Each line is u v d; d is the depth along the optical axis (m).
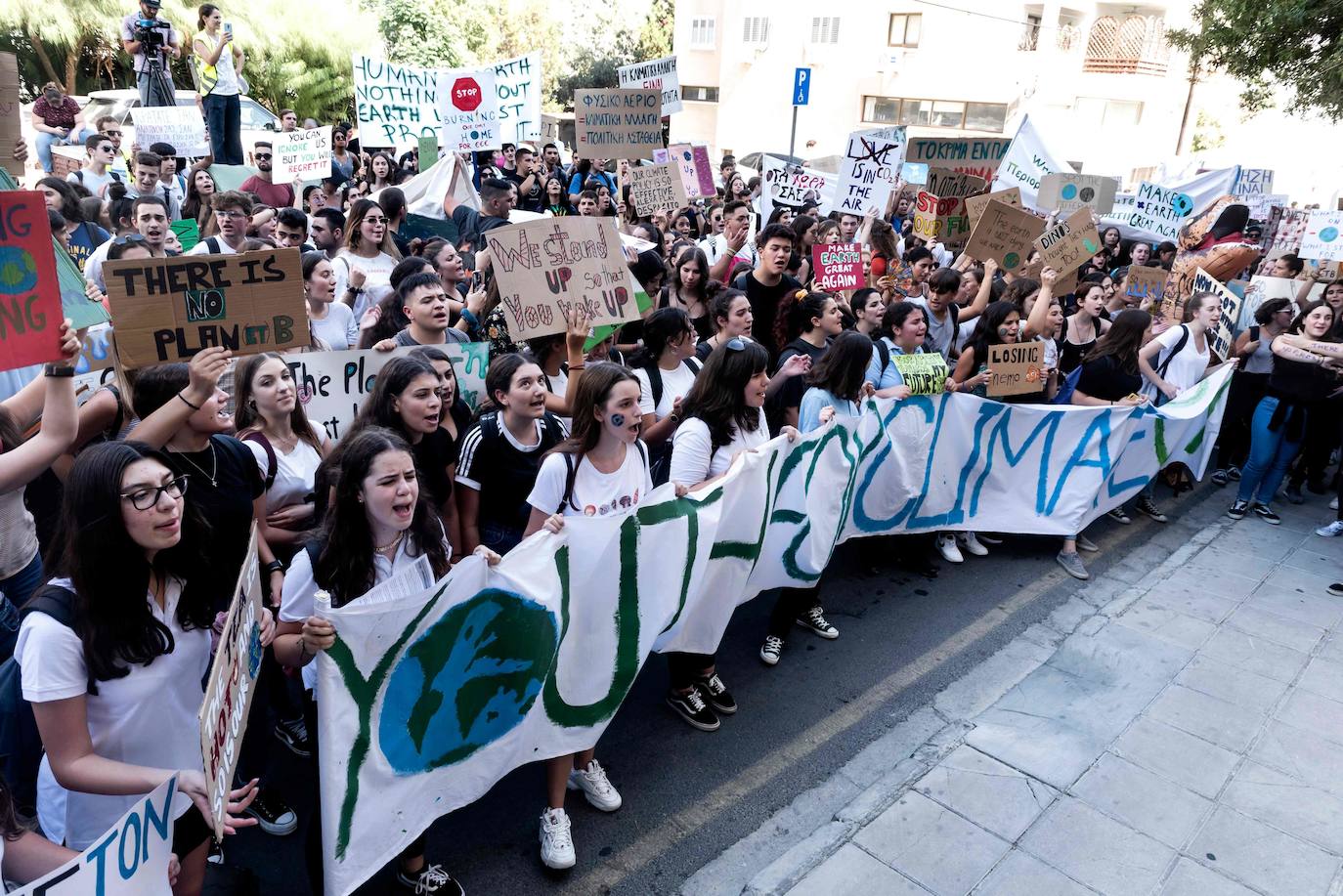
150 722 2.36
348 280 6.04
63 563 2.24
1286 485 8.30
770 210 10.17
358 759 2.67
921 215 9.77
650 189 8.23
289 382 3.69
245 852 3.35
